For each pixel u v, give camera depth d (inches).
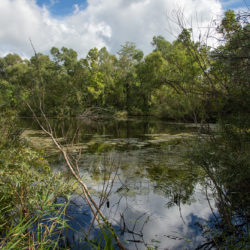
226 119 109.3
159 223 124.3
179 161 261.1
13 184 111.6
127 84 1384.1
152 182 191.6
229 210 112.9
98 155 296.5
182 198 157.9
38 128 555.8
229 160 105.3
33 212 100.8
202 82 119.4
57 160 257.4
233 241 100.3
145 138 463.8
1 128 154.7
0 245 72.7
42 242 84.0
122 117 1137.4
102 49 1393.9
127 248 102.3
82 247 101.1
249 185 102.7
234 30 96.7
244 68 95.3
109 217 130.9
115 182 191.5
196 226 121.0
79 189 168.2
